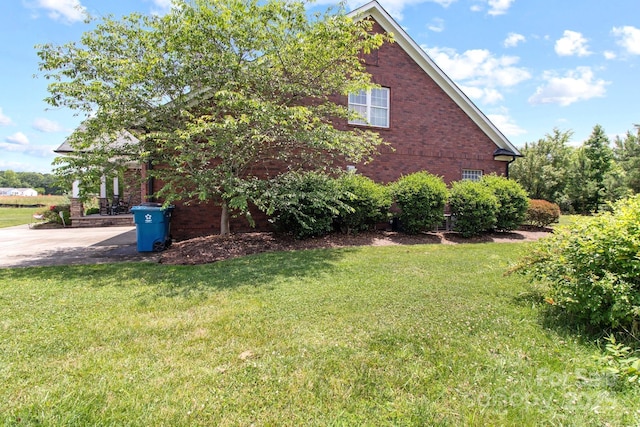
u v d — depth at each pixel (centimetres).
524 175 2494
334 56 779
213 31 707
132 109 740
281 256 696
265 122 690
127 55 734
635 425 194
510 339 308
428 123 1280
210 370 257
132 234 1182
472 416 204
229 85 727
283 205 771
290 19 725
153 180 974
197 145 757
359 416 205
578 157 2512
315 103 1061
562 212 2403
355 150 905
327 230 910
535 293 439
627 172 2377
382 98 1218
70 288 478
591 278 316
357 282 503
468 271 573
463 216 995
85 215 1617
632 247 305
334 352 284
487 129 1371
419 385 237
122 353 284
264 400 221
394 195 1023
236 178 758
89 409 211
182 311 385
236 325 343
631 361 241
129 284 498
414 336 313
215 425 198
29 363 267
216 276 541
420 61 1255
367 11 1175
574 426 194
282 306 399
